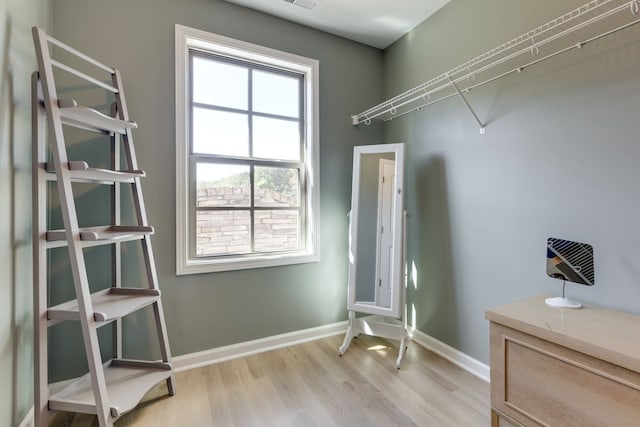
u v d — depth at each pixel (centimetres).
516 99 175
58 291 174
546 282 162
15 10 132
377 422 155
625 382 92
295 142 254
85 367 180
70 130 177
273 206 245
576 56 148
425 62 239
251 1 217
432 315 232
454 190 215
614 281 136
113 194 179
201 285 213
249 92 236
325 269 258
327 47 257
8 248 127
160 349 188
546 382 112
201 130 219
